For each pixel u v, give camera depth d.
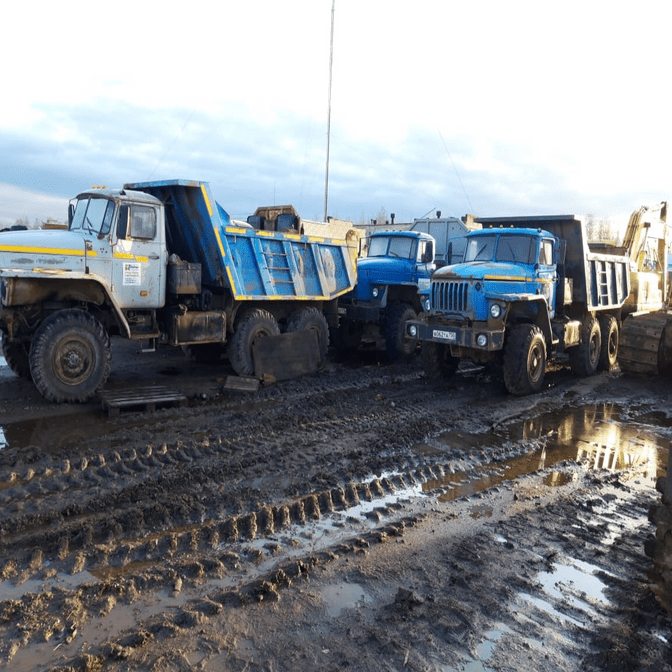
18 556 3.79
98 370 7.32
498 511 4.75
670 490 3.09
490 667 2.91
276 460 5.64
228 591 3.47
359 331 12.10
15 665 2.82
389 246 12.34
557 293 10.00
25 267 7.07
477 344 8.45
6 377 8.45
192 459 5.61
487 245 9.69
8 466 5.21
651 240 13.90
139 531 4.17
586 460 6.11
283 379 9.33
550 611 3.40
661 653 3.04
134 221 7.99
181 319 8.38
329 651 2.98
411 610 3.33
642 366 10.16
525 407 8.14
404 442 6.33
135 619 3.21
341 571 3.74
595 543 4.25
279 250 9.66
